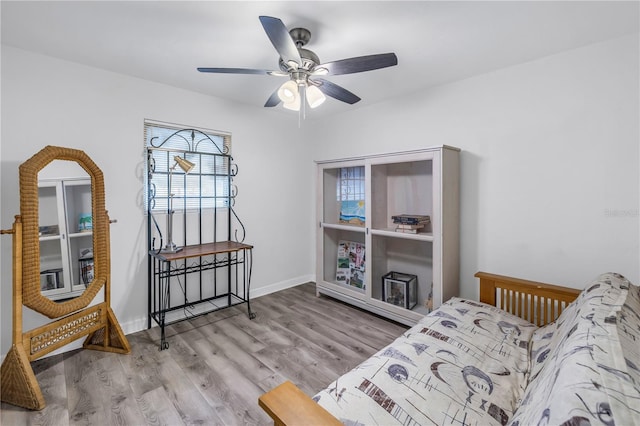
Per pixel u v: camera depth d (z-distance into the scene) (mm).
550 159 2168
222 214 3150
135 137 2545
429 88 2791
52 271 2049
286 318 2859
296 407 953
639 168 1854
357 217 3043
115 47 2025
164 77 2543
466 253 2590
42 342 1847
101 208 2225
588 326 1053
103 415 1610
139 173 2576
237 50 2072
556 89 2127
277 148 3615
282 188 3691
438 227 2396
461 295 2627
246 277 3377
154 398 1740
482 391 1206
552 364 1031
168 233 2760
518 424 890
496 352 1477
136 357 2168
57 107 2176
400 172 2783
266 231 3543
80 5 1562
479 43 1971
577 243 2080
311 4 1552
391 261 2854
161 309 2652
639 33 1833
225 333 2549
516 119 2305
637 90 1849
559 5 1572
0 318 2014
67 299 2096
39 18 1680
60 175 2090
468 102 2551
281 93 1746
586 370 801
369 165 2842
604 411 662
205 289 3043
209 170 3037
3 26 1763
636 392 701
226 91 2885
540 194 2219
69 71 2223
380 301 2846
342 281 3275
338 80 2609
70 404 1690
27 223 1783
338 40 1921
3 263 2016
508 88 2336
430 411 1091
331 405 1110
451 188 2475
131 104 2516
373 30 1809
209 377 1938
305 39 1818
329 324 2729
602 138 1969
